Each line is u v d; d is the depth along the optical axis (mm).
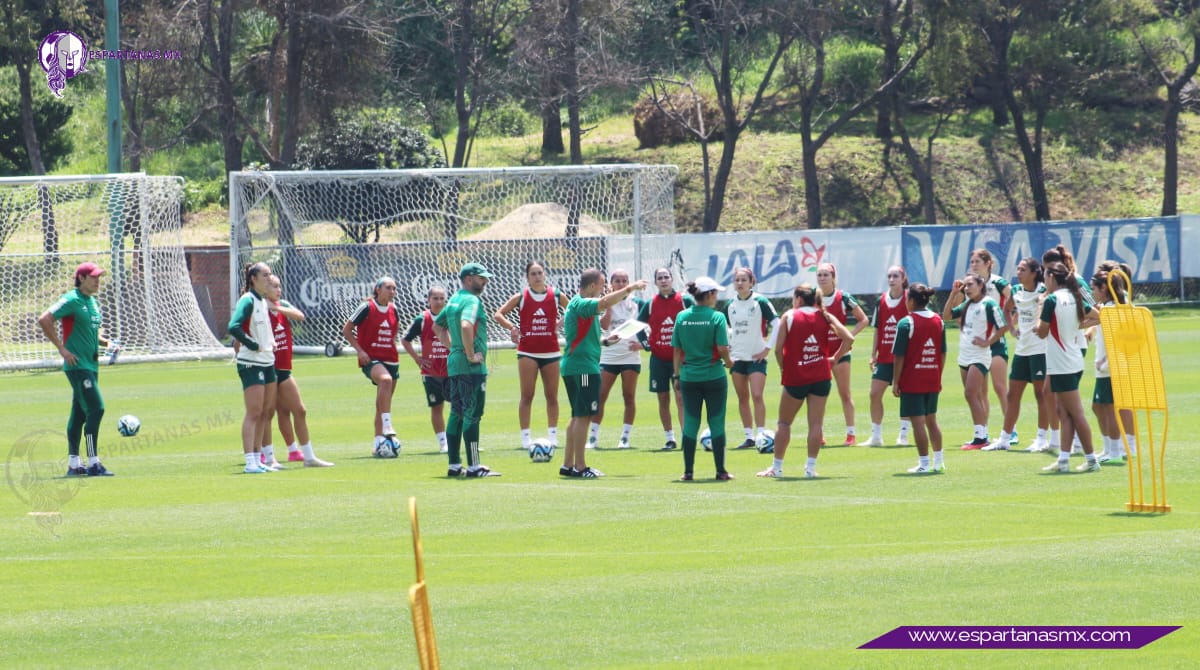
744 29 190500
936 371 49469
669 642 26906
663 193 127000
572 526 39875
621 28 179625
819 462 53719
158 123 168000
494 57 198000
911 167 191000
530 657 25969
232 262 119562
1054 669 24875
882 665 25219
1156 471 49094
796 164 192125
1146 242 143875
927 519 39844
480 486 48281
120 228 113000
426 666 13914
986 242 138125
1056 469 49500
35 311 121688
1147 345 40000
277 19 161250
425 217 147375
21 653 26891
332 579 33250
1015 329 59844
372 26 157625
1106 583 31141
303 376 98875
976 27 165375
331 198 145125
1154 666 24984
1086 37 168250
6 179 105188
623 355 59500
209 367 107000
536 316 58375
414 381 94875
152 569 34688
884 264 136000
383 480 50375
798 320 48750
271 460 55219
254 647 27109
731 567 33719
